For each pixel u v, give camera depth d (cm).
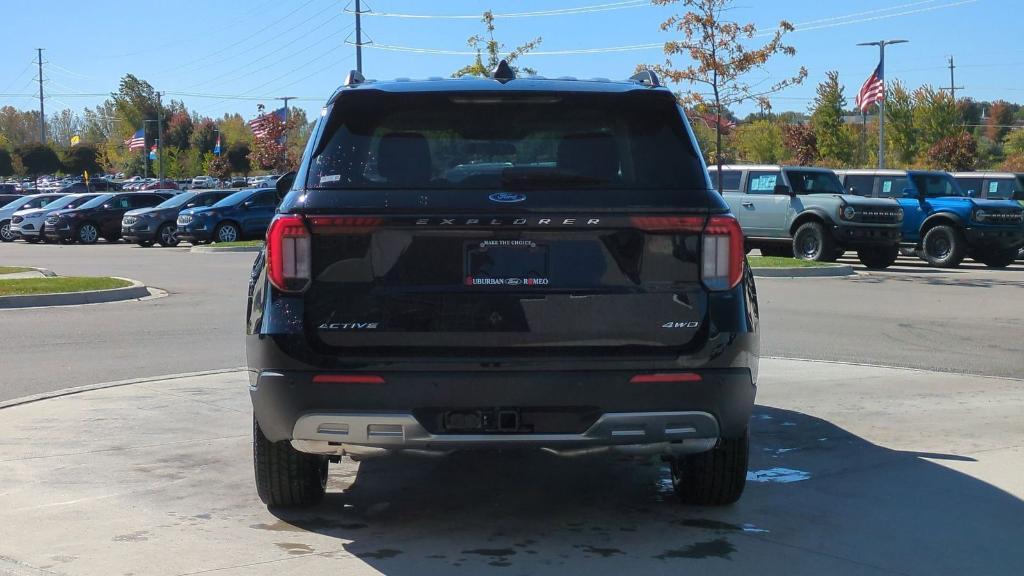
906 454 637
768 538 482
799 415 746
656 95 468
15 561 447
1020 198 2472
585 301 427
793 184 2180
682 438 438
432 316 423
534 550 466
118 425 711
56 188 7462
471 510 529
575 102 468
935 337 1141
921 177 2325
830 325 1230
